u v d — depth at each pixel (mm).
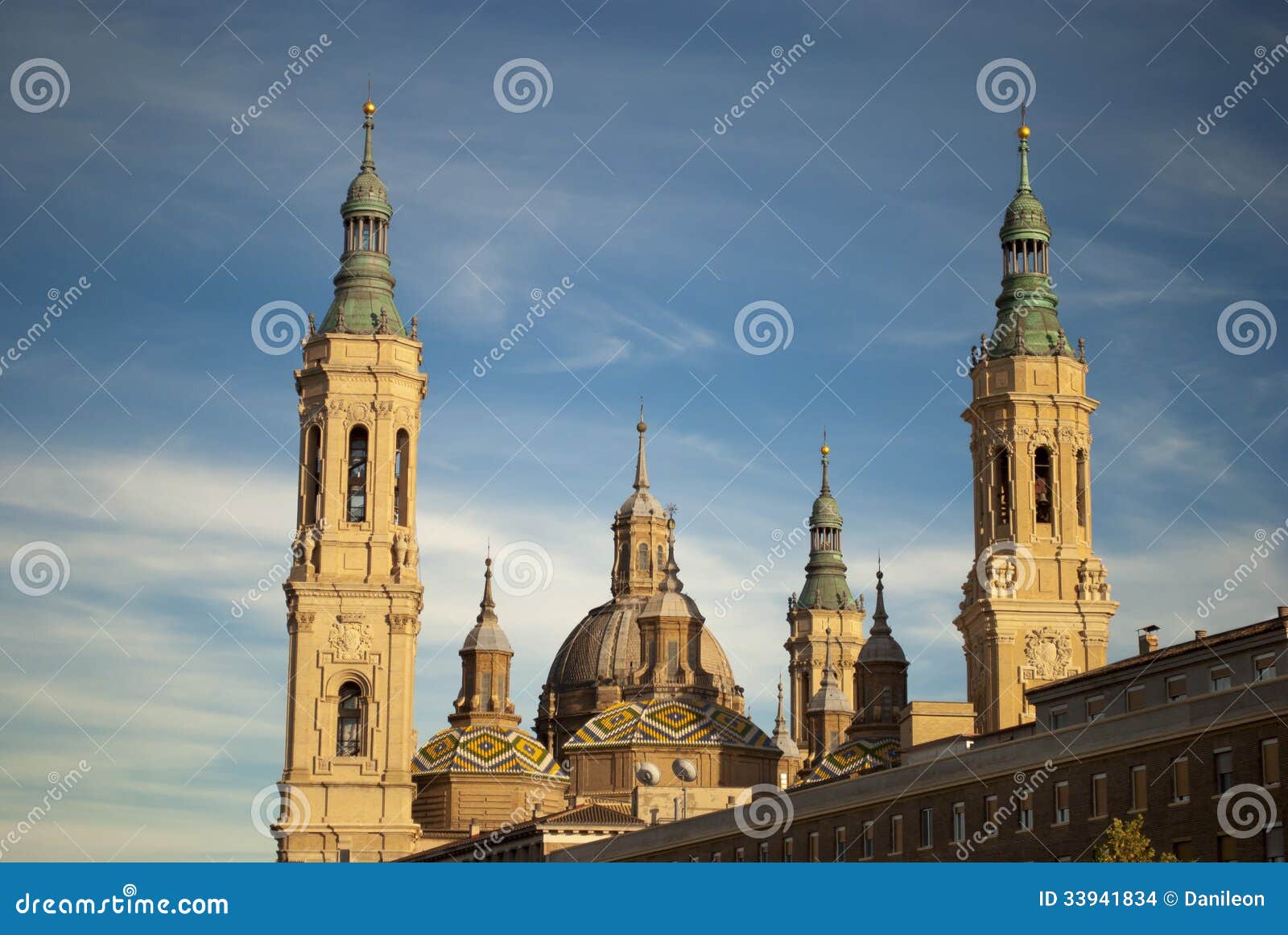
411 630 176625
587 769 190375
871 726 195625
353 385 178750
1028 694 119562
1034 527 157125
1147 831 103250
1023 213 164375
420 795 197625
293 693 174625
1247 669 103000
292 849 172125
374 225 185875
